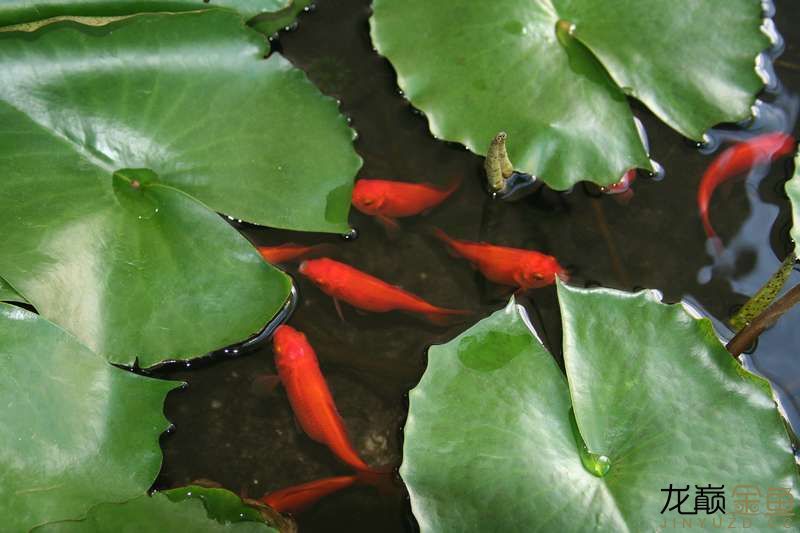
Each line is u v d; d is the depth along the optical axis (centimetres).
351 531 175
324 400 185
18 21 191
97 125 189
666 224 211
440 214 211
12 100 186
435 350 173
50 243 179
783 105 227
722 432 165
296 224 194
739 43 216
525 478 159
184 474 181
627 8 214
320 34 233
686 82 212
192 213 184
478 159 218
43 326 170
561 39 213
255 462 183
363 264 205
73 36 193
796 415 186
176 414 186
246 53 206
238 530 157
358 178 213
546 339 197
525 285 203
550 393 169
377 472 182
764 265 206
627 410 166
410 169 215
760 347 195
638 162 207
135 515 157
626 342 173
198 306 181
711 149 219
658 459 162
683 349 173
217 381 190
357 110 222
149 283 181
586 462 162
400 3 220
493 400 167
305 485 178
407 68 214
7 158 183
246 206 193
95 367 171
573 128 207
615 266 205
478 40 212
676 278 204
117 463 166
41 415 164
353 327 197
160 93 196
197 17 203
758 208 213
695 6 216
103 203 185
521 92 209
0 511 156
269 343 194
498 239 208
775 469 163
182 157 193
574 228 211
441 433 164
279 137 202
